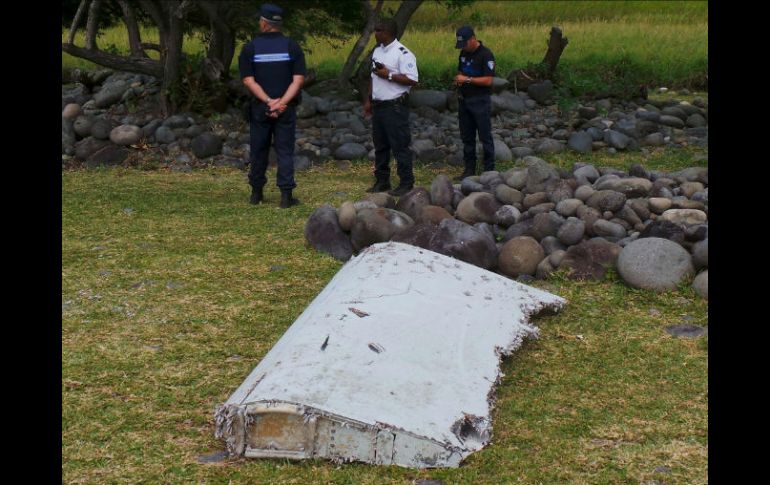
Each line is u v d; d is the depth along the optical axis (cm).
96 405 421
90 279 609
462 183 745
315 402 362
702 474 356
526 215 671
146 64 1266
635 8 3097
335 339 407
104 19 1825
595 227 639
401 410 369
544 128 1230
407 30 2586
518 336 477
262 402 363
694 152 1126
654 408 418
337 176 1023
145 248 687
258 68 820
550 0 3288
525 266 614
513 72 1458
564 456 371
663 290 575
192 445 383
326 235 674
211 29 1284
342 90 1416
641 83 1535
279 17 820
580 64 1772
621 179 696
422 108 1289
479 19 1695
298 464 362
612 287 590
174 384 446
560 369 465
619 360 477
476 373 418
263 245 697
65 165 1043
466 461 365
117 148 1070
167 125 1146
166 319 537
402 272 503
